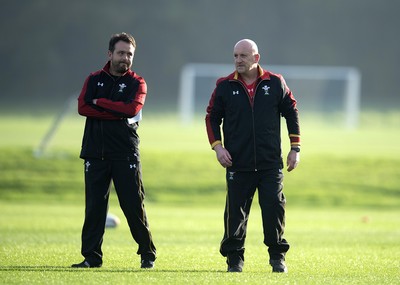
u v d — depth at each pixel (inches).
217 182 4323.3
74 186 4156.0
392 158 4918.8
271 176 1378.0
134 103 1369.3
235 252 1393.9
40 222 2613.2
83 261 1419.8
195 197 4065.0
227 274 1332.4
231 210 1384.1
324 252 1818.4
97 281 1227.2
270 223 1374.3
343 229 2522.1
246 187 1382.9
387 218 3132.4
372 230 2498.8
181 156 4820.4
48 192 4040.4
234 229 1385.3
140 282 1224.8
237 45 1371.8
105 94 1389.0
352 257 1712.6
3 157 4515.3
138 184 1393.9
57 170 4387.3
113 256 1630.2
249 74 1382.9
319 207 3873.0
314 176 4436.5
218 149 1373.0
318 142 6791.3
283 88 1385.3
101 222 1406.3
